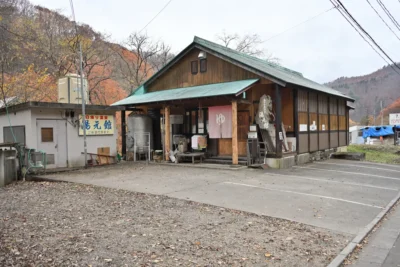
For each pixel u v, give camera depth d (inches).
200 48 585.3
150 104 588.7
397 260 164.9
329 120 698.2
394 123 1380.4
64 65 873.5
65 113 503.5
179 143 577.3
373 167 550.0
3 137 521.7
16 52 771.4
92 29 1053.2
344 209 260.5
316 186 354.0
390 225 229.0
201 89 546.3
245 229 202.4
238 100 491.2
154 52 1065.5
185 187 339.3
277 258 159.2
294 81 518.9
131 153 633.0
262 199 287.9
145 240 179.5
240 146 539.5
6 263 146.8
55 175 438.3
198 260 153.9
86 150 507.2
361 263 161.2
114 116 575.2
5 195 316.2
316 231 203.5
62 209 250.1
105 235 187.2
